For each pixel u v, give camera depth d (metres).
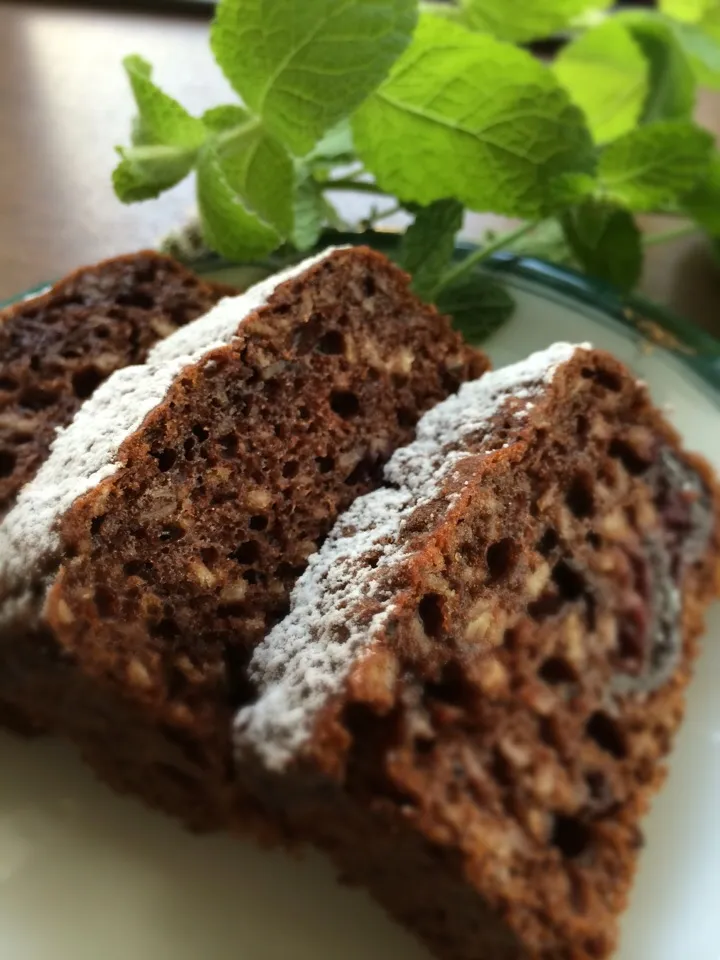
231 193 0.15
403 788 0.11
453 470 0.13
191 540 0.13
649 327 0.18
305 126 0.15
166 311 0.16
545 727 0.13
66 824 0.14
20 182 0.22
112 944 0.13
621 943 0.13
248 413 0.13
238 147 0.16
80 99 0.25
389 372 0.14
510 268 0.18
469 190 0.17
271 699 0.12
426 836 0.11
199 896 0.13
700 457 0.16
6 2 0.27
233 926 0.13
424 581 0.12
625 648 0.14
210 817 0.13
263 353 0.13
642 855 0.14
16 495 0.14
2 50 0.26
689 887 0.13
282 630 0.12
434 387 0.15
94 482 0.12
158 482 0.12
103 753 0.13
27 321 0.15
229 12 0.15
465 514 0.12
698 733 0.15
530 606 0.13
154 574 0.12
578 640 0.14
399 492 0.13
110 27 0.27
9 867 0.13
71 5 0.28
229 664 0.13
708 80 0.22
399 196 0.18
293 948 0.13
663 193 0.18
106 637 0.12
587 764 0.13
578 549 0.14
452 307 0.18
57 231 0.21
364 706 0.11
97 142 0.24
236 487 0.13
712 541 0.15
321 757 0.11
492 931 0.12
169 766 0.13
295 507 0.13
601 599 0.14
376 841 0.12
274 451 0.13
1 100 0.25
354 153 0.17
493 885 0.12
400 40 0.15
